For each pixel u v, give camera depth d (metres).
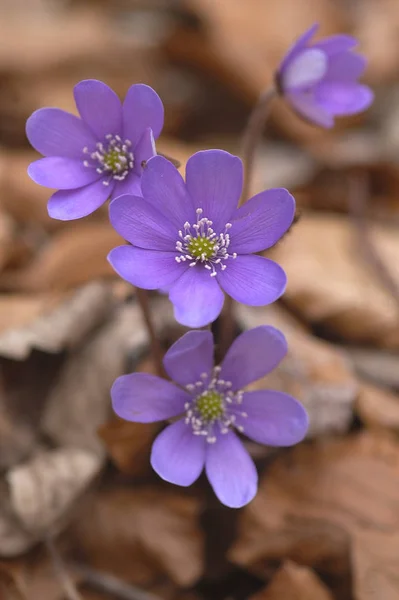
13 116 0.41
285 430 0.25
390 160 0.37
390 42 0.49
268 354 0.24
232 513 0.28
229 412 0.25
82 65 0.44
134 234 0.24
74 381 0.28
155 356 0.27
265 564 0.27
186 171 0.24
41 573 0.27
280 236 0.24
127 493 0.28
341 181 0.38
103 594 0.27
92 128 0.25
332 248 0.33
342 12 0.52
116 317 0.29
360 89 0.27
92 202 0.25
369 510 0.27
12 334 0.28
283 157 0.41
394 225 0.37
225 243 0.24
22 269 0.32
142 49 0.45
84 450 0.28
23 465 0.27
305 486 0.28
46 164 0.25
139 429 0.27
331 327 0.32
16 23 0.46
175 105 0.44
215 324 0.27
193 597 0.27
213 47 0.44
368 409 0.29
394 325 0.31
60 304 0.29
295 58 0.27
